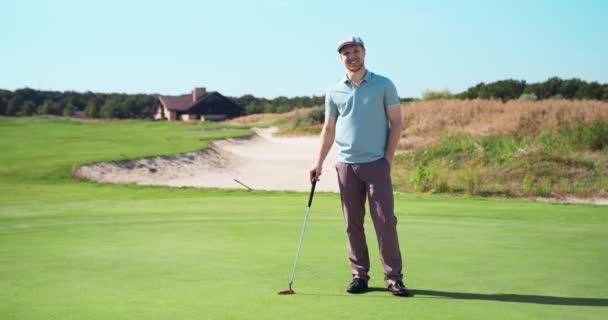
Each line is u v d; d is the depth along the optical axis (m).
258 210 8.04
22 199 9.76
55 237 5.70
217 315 3.07
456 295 3.51
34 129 35.00
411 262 4.48
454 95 44.66
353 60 3.79
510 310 3.17
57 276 3.99
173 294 3.50
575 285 3.75
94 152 19.17
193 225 6.49
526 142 19.33
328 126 4.05
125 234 5.88
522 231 5.99
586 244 5.24
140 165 17.53
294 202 9.18
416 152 19.73
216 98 85.44
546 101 28.03
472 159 17.70
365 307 3.24
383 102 3.87
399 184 14.12
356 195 3.87
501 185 14.01
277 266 4.32
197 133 34.53
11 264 4.39
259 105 100.62
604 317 3.05
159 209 8.23
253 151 26.92
